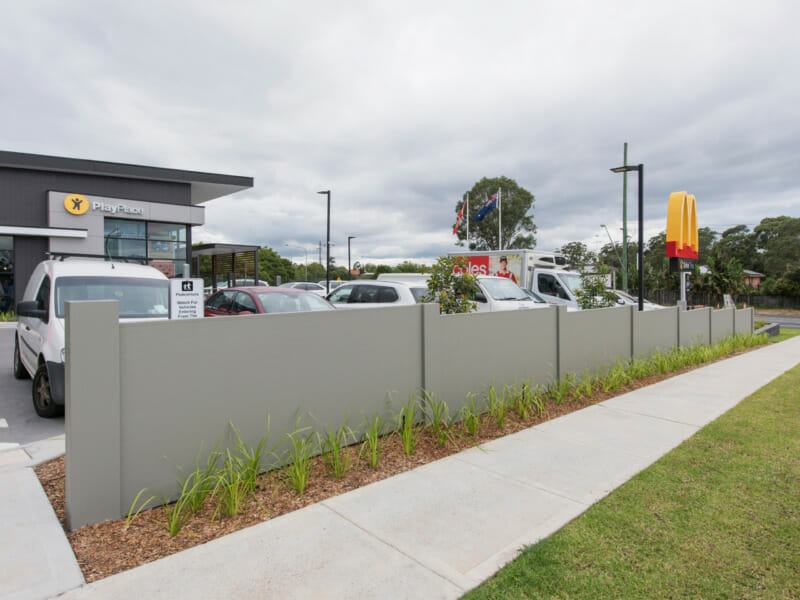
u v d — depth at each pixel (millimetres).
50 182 21750
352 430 5047
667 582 2805
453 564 2963
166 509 3514
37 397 6113
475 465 4625
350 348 5008
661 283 53469
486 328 6582
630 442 5355
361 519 3529
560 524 3471
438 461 4730
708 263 46625
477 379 6473
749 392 7996
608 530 3393
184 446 3834
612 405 7082
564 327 8055
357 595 2652
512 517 3580
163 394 3707
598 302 12031
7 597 2562
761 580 2824
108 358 3381
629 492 4023
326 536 3283
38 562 2887
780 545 3203
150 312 6996
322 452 4590
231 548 3119
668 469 4535
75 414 3250
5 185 20844
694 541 3254
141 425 3600
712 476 4363
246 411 4199
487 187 69938
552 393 7535
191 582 2750
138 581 2754
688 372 9984
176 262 24406
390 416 5422
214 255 32656
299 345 4570
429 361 5766
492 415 6266
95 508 3367
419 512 3646
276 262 90812
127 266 7848
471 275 8227
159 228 23844
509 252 16703
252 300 8773
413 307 5633
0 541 3098
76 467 3271
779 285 50500
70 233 20469
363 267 94062
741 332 16906
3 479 4027
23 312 6469
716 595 2689
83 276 7039
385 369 5359
